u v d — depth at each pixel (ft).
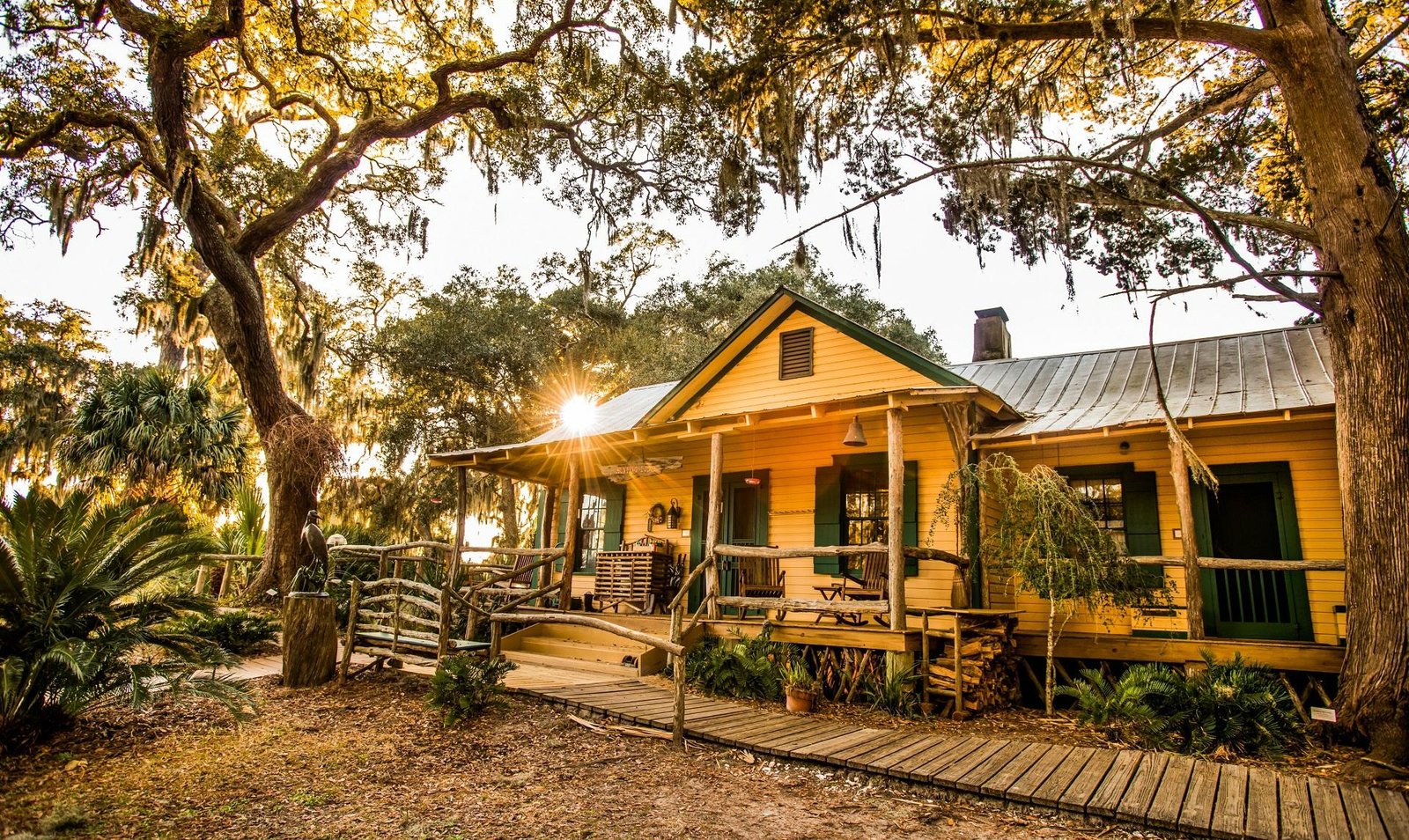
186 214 42.04
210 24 42.78
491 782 15.72
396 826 13.21
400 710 21.36
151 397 50.19
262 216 50.72
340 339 81.30
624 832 13.08
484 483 84.84
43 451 65.41
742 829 13.39
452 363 81.76
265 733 18.83
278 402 48.01
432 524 87.35
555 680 25.77
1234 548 29.81
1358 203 21.17
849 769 16.75
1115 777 15.88
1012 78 33.58
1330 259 21.63
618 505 44.29
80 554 17.99
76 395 67.56
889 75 31.99
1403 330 19.92
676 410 41.81
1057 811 14.32
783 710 23.52
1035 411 33.60
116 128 49.19
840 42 29.17
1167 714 20.38
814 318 37.73
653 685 26.14
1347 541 20.40
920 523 32.94
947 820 14.15
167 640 19.25
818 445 37.04
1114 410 30.68
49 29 47.29
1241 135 33.42
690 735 19.21
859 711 23.97
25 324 68.49
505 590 38.47
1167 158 34.42
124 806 13.69
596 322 90.02
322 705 21.72
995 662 26.58
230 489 53.06
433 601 28.66
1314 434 27.99
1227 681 21.38
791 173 30.09
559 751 17.90
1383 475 19.49
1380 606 19.06
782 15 28.89
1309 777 16.33
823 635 27.37
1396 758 17.58
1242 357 33.99
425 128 50.88
